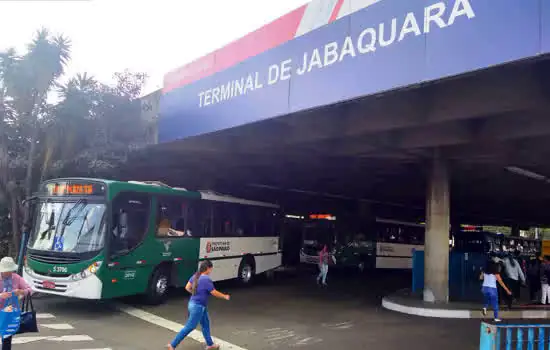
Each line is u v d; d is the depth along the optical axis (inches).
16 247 626.2
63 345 323.6
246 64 491.2
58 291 432.1
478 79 378.9
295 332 402.0
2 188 627.5
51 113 658.8
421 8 335.9
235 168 807.7
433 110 412.2
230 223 653.3
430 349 362.6
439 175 575.2
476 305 551.5
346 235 1024.2
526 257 1060.5
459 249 1188.5
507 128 439.2
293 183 978.7
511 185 836.6
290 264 1112.8
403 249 1168.8
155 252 499.2
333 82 394.3
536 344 247.3
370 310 537.6
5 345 253.6
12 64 629.3
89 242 436.5
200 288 317.1
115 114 698.8
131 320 420.8
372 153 578.6
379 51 360.8
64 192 468.1
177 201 546.3
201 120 554.6
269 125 536.4
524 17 281.1
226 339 364.5
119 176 772.6
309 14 425.1
